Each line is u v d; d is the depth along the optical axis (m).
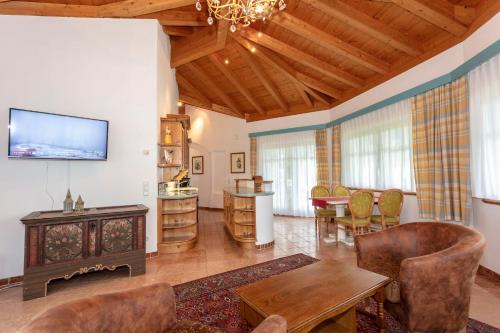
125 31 3.62
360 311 2.12
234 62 5.55
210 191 8.41
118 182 3.51
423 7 2.93
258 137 7.41
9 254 2.84
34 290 2.50
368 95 4.98
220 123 8.21
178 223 4.23
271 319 1.06
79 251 2.72
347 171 5.60
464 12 3.01
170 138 4.22
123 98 3.57
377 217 3.89
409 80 4.02
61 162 3.15
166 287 1.33
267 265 3.27
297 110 6.76
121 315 1.13
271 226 4.14
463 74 3.02
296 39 4.34
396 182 4.27
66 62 3.22
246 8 2.45
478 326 1.89
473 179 2.93
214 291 2.59
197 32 4.44
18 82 2.93
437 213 3.37
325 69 4.75
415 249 2.09
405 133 4.09
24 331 0.84
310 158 6.54
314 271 1.88
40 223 2.54
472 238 1.66
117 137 3.52
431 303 1.50
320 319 1.35
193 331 1.28
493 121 2.65
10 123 2.64
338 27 3.82
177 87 6.32
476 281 2.63
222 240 4.52
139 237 3.05
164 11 3.82
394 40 3.59
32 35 3.03
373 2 3.25
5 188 2.83
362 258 2.08
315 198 4.35
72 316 0.97
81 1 3.34
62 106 3.17
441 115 3.35
